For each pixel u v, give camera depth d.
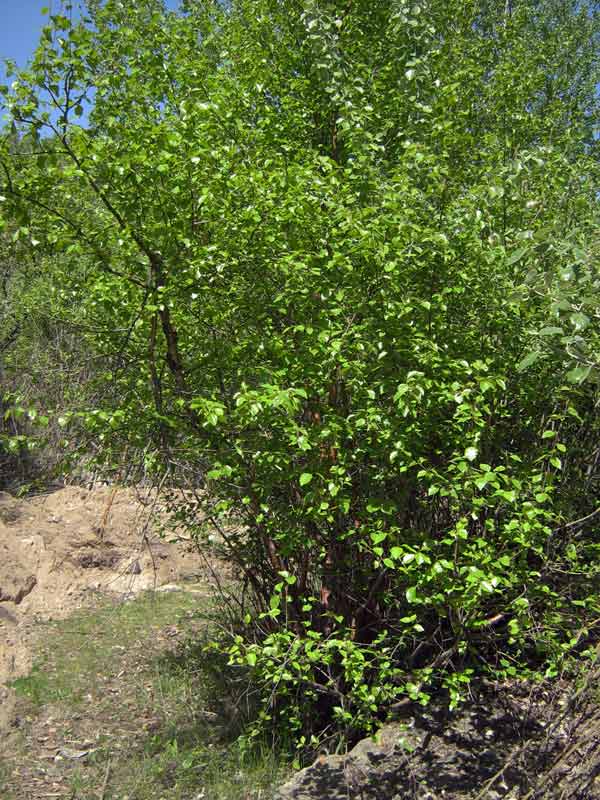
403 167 4.19
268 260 3.95
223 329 4.17
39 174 3.67
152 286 3.86
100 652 6.05
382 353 3.61
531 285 3.33
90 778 4.28
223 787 4.11
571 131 5.60
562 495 4.35
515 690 4.38
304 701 4.32
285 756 4.37
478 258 4.04
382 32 6.17
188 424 4.03
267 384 3.41
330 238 3.95
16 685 5.44
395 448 3.58
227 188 3.77
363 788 3.79
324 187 3.88
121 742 4.71
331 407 4.05
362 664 3.66
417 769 3.86
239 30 6.10
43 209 3.81
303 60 6.02
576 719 3.70
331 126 5.74
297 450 3.74
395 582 4.08
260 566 4.72
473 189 4.03
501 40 8.61
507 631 4.27
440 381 3.78
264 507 4.00
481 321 4.15
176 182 3.74
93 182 3.61
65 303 5.00
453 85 4.98
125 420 3.91
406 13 5.42
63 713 5.08
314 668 4.28
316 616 4.44
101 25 3.93
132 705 5.18
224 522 4.53
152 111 4.08
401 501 3.91
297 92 5.87
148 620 6.79
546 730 3.86
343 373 3.74
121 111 4.02
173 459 3.96
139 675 5.63
